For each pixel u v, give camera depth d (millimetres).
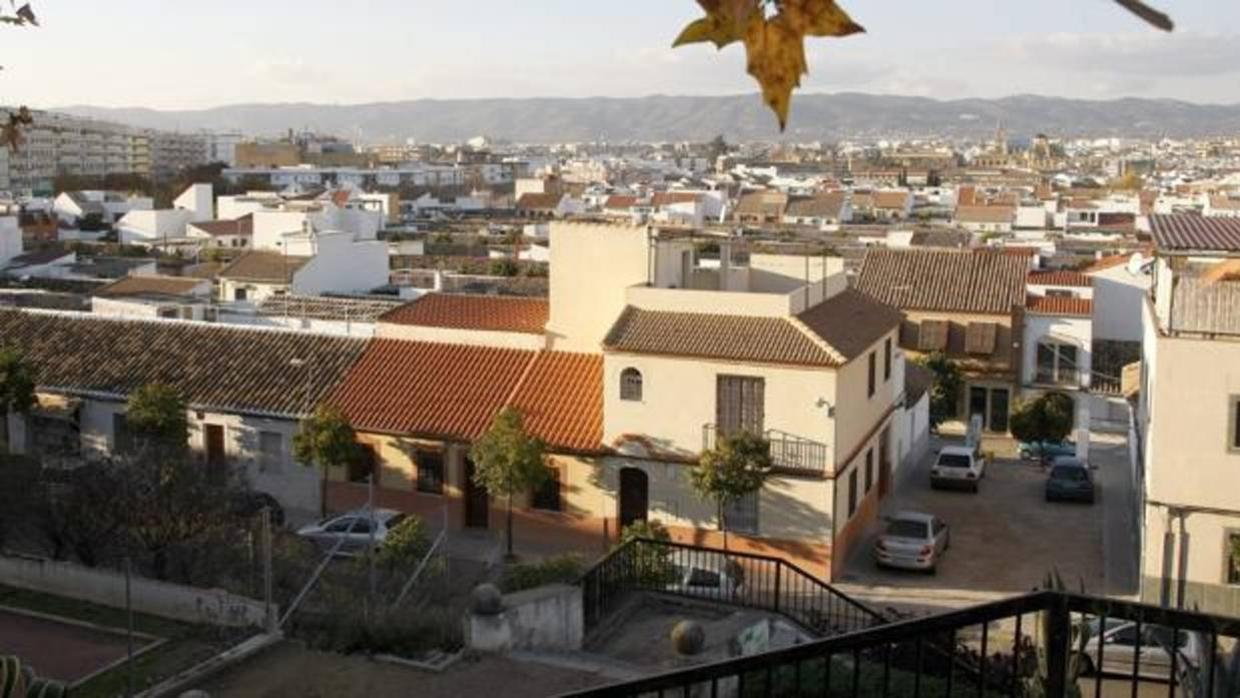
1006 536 34406
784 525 30891
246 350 38812
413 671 15609
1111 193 166625
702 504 31422
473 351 36875
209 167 176250
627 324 32656
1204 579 25984
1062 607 5352
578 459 32625
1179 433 25891
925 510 37062
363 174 176500
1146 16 2412
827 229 108062
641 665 15945
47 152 173875
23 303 51969
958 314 52281
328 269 59031
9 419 38438
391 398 35375
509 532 32562
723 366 30984
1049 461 43906
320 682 15477
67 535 23500
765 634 16734
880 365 35688
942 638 13102
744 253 39375
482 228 115125
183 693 14570
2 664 12383
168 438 35031
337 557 27375
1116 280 55625
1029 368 52000
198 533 23312
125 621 19016
